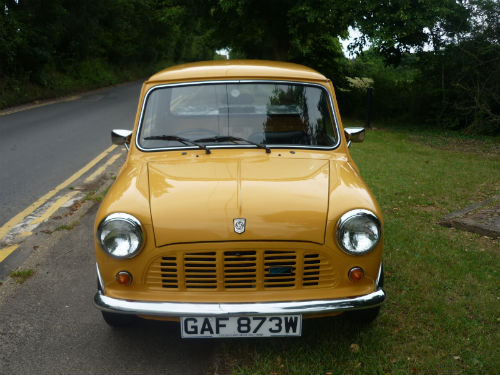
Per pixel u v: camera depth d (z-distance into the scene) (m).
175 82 3.60
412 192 6.39
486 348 2.93
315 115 3.53
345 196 2.74
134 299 2.64
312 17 13.28
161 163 3.21
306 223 2.60
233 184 2.83
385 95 15.41
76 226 5.13
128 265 2.63
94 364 2.89
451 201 6.01
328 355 2.89
